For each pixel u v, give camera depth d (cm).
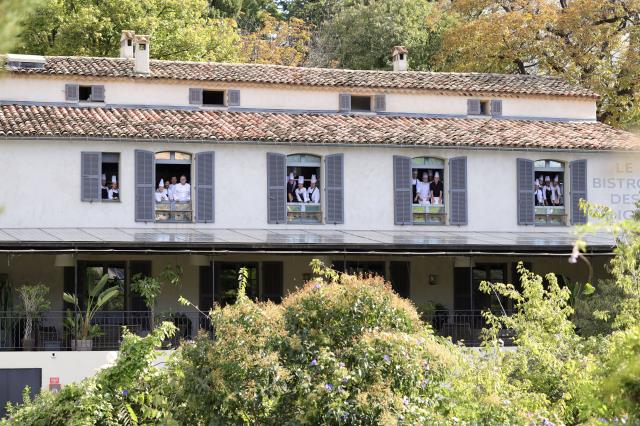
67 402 2044
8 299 3619
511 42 5778
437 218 4153
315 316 1878
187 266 3912
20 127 3772
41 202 3788
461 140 4134
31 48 5666
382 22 6794
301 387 1772
